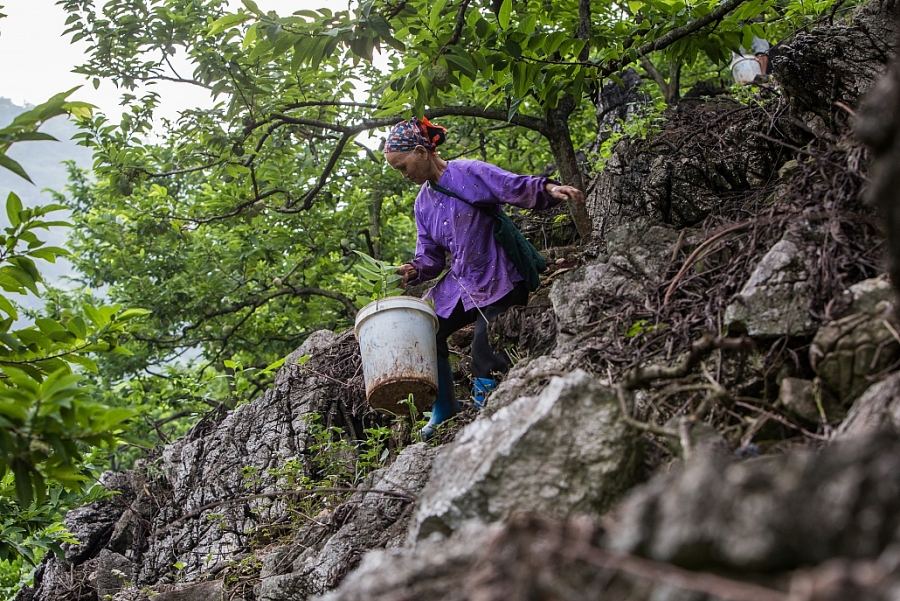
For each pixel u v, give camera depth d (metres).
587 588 1.81
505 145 10.95
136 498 6.60
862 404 2.55
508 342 4.57
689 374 3.15
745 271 3.43
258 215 9.21
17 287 3.91
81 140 7.91
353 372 6.04
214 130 7.76
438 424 4.80
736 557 1.67
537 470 2.56
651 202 5.05
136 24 7.19
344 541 3.98
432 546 2.33
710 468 1.79
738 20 5.65
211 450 6.08
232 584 4.77
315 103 7.19
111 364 11.04
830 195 3.40
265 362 11.20
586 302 3.92
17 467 3.21
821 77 4.34
